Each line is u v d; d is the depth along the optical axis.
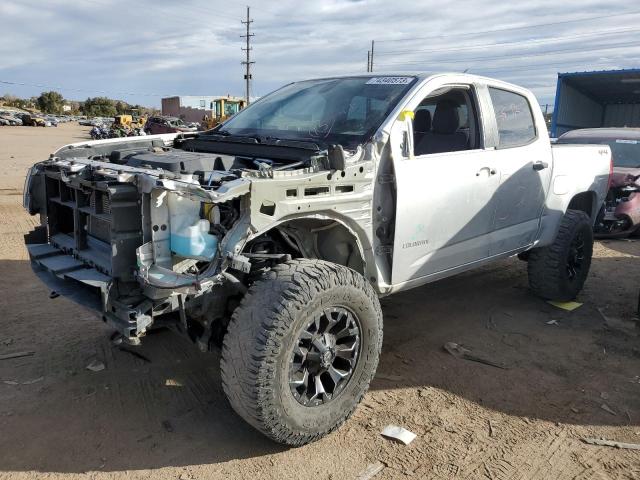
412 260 3.96
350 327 3.30
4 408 3.52
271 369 2.89
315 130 4.09
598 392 3.94
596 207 6.18
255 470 3.00
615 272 7.00
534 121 5.22
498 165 4.58
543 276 5.55
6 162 17.94
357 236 3.59
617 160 9.58
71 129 55.12
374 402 3.72
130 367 4.10
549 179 5.24
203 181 3.03
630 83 17.17
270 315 2.89
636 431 3.46
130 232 3.01
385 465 3.07
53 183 3.90
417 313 5.39
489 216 4.59
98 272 3.26
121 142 4.47
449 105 4.50
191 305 3.13
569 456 3.19
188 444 3.22
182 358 4.25
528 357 4.48
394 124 3.75
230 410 3.58
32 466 3.00
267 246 3.49
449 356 4.46
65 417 3.45
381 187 3.67
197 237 2.91
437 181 4.00
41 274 3.68
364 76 4.52
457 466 3.07
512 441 3.32
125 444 3.21
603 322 5.27
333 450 3.19
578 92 18.47
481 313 5.43
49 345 4.41
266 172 3.02
